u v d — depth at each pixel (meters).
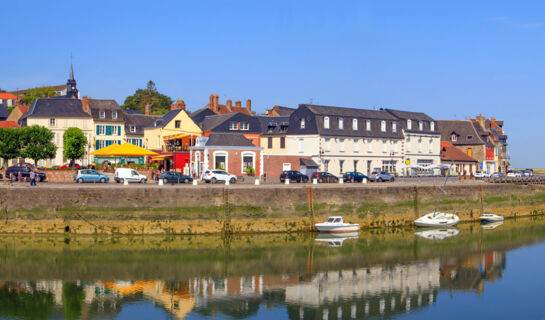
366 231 53.81
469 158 99.94
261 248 45.09
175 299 33.09
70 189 46.91
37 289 34.62
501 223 63.69
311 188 51.44
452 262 43.06
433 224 57.28
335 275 38.66
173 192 47.47
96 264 39.91
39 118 87.25
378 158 83.69
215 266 40.00
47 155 80.56
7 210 46.94
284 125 83.62
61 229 46.84
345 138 79.75
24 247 43.69
